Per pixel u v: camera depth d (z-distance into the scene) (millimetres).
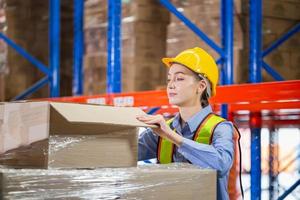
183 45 5750
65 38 8219
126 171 2113
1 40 7719
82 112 2133
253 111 4789
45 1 7980
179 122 2904
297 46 5672
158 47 6156
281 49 5555
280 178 7691
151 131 2977
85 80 6750
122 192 2086
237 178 5254
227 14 5281
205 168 2391
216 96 4066
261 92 3750
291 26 5668
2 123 2277
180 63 2834
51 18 7680
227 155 2604
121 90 5957
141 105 4797
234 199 4465
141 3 6055
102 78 6492
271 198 6441
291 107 4016
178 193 2217
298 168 7719
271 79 5488
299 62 5676
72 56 8242
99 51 6559
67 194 1975
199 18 5621
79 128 2166
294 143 7211
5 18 7730
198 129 2766
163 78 6191
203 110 2826
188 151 2520
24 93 7543
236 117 5398
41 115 2109
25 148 2164
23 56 7512
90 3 6754
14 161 2207
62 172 1984
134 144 2338
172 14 5902
